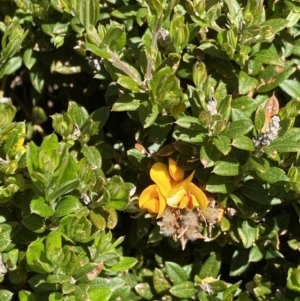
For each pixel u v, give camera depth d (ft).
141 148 1.32
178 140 1.28
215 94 1.24
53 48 1.45
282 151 1.22
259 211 1.31
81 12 1.22
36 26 1.45
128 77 1.26
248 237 1.30
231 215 1.31
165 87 1.22
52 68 1.44
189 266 1.38
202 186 1.31
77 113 1.32
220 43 1.28
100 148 1.37
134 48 1.34
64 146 1.20
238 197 1.28
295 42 1.36
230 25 1.28
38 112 1.52
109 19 1.41
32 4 1.41
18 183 1.23
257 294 1.33
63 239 1.24
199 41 1.35
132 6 1.37
